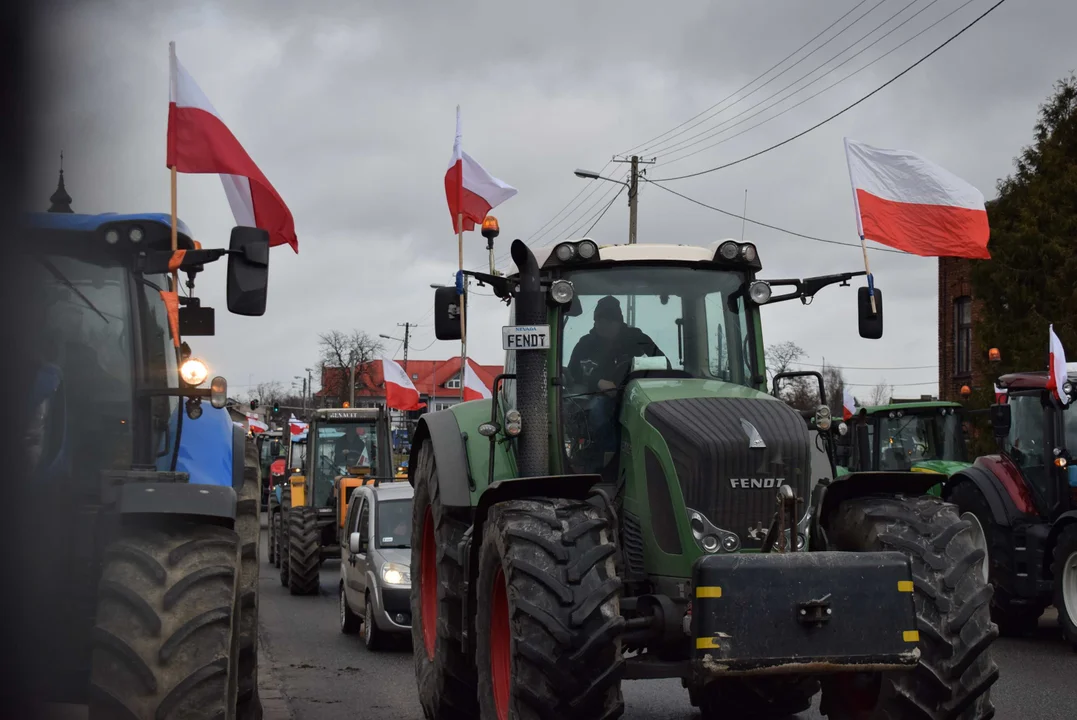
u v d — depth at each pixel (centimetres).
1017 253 2055
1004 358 2062
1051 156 2091
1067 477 1186
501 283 708
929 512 599
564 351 675
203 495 495
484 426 685
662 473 598
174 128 791
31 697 500
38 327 557
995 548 1233
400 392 2425
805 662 524
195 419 649
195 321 675
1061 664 1049
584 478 595
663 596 574
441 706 741
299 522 1911
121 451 588
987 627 572
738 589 525
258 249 562
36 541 505
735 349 684
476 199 1200
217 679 460
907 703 566
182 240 630
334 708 881
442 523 748
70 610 507
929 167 1108
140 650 454
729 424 594
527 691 538
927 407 1847
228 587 478
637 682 988
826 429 644
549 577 544
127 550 474
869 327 698
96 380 587
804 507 594
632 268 690
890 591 538
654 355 679
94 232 576
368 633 1242
